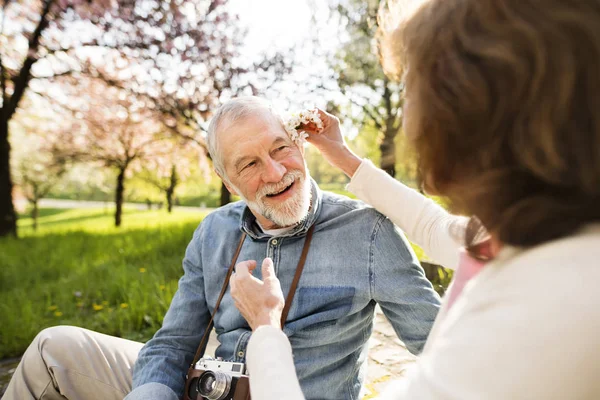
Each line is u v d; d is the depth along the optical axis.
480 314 0.54
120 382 1.52
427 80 0.60
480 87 0.53
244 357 1.36
